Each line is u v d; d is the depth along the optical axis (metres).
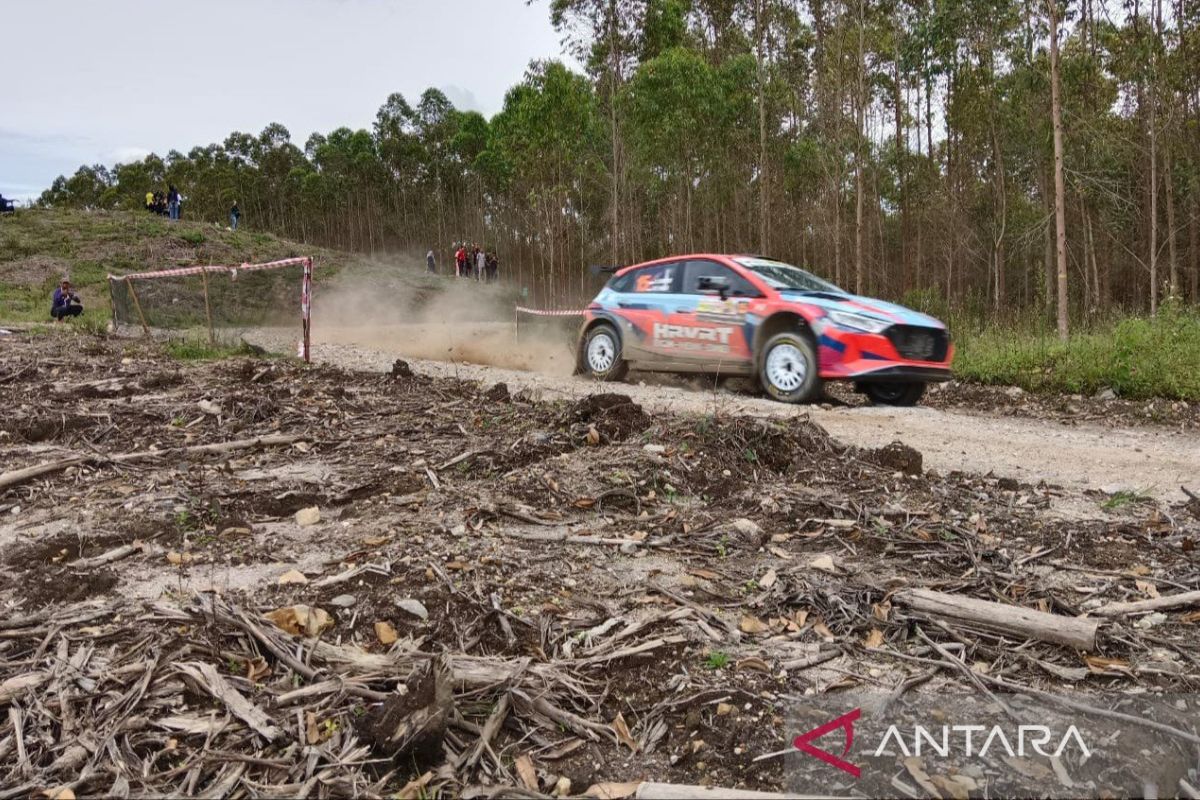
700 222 36.22
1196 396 9.52
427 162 66.38
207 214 72.06
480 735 2.32
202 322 19.36
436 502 4.36
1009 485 5.07
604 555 3.72
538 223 36.62
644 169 31.81
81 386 7.75
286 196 74.38
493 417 6.41
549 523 4.11
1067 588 3.44
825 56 24.02
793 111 28.83
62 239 35.53
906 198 26.97
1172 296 12.89
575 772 2.24
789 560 3.72
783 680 2.65
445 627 3.00
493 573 3.43
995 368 11.45
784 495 4.53
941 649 2.85
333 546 3.81
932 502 4.56
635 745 2.35
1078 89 20.97
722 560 3.70
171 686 2.60
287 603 3.17
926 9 23.95
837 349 8.34
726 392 9.53
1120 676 2.70
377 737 2.24
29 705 2.52
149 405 6.97
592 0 27.33
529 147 29.64
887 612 3.10
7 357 10.20
